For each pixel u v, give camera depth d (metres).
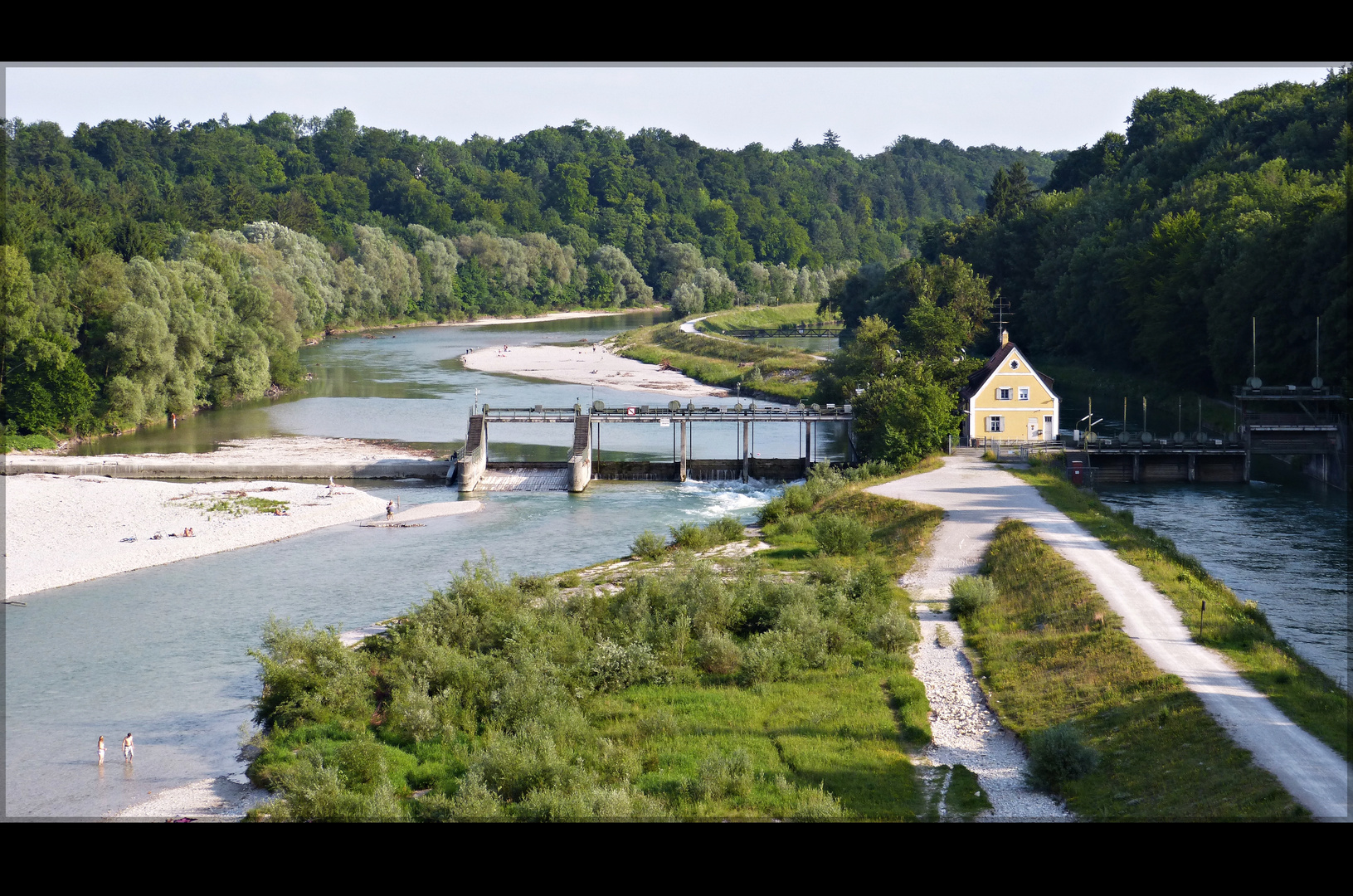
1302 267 120.31
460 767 49.72
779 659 60.06
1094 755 45.06
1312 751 42.62
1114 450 112.81
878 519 93.44
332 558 88.75
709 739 51.06
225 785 49.62
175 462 121.38
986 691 56.00
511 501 111.81
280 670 56.81
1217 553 82.69
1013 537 79.75
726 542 91.62
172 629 71.06
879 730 51.41
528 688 55.19
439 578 82.88
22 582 81.19
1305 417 115.69
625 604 69.12
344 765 48.44
